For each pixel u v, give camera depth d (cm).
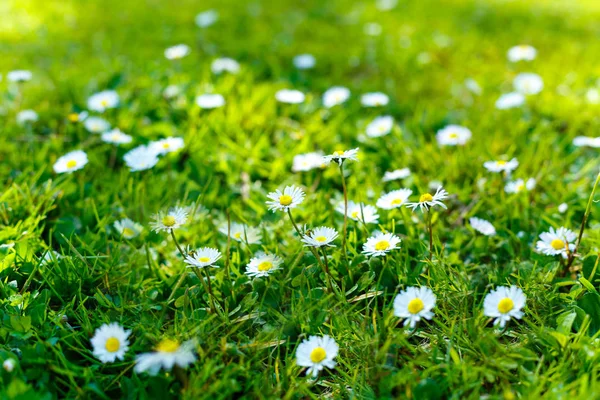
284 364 54
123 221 64
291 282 58
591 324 54
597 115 84
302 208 66
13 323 53
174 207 69
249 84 92
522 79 91
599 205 65
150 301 57
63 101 88
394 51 111
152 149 68
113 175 74
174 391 50
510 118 85
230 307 57
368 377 52
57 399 51
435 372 51
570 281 56
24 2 143
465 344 53
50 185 67
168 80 90
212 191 71
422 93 96
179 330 54
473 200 69
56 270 58
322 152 77
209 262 54
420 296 51
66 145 79
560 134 82
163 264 63
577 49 114
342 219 66
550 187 71
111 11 137
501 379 51
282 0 146
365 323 53
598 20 137
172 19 128
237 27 124
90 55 110
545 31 125
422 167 75
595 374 49
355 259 59
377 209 65
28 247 59
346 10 140
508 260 62
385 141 78
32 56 109
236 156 75
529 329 55
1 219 64
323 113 85
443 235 65
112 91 82
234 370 51
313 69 104
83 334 54
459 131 75
